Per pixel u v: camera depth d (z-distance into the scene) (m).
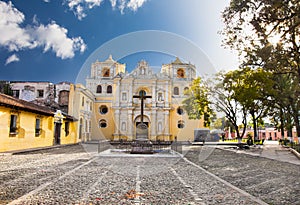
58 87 22.58
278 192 4.66
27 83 22.55
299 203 3.93
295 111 16.22
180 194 4.36
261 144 23.91
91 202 3.79
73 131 21.91
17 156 10.75
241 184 5.39
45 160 9.24
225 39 10.36
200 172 6.88
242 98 16.06
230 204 3.81
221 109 14.59
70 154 11.70
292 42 10.48
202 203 3.84
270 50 10.41
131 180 5.48
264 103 17.81
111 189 4.60
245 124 20.56
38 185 4.87
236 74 16.27
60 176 5.85
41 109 16.22
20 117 13.71
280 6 7.87
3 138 12.22
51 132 17.77
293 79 15.09
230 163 9.35
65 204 3.67
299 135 16.06
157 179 5.68
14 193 4.23
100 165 7.75
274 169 7.82
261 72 14.76
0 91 21.94
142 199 4.00
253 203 3.88
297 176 6.48
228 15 8.80
